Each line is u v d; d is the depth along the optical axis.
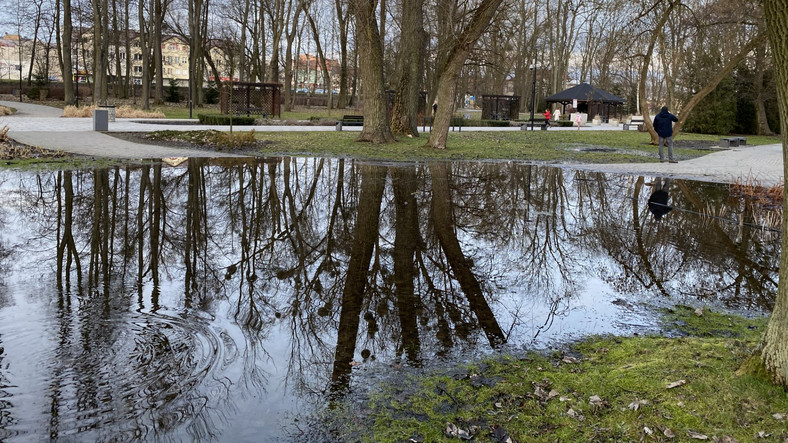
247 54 60.81
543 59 64.88
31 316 5.10
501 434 3.41
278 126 30.62
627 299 6.05
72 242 7.63
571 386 3.96
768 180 15.56
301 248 7.77
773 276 6.99
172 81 55.03
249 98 36.62
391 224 9.30
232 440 3.35
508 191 12.97
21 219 8.72
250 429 3.47
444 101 20.83
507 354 4.62
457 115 46.22
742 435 3.20
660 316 5.54
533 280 6.66
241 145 19.50
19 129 21.77
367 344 4.79
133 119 32.16
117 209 9.58
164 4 48.56
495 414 3.64
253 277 6.50
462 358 4.54
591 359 4.44
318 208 10.40
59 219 8.79
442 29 23.86
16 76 99.12
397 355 4.57
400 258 7.43
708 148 26.17
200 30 53.09
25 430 3.38
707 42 36.03
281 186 12.52
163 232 8.30
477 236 8.72
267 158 17.45
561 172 16.69
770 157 21.98
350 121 32.97
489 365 4.39
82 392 3.84
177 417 3.59
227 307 5.55
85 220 8.80
